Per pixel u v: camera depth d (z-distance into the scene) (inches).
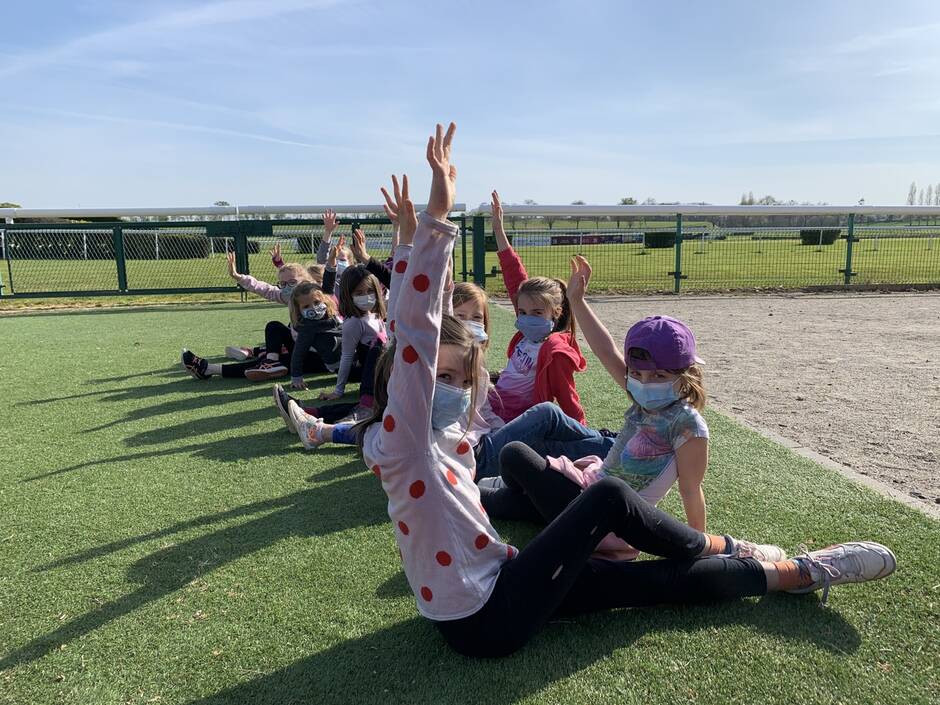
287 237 516.4
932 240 633.0
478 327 143.7
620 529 79.4
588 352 271.9
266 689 73.2
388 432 69.8
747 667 74.9
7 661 79.0
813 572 86.7
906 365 245.1
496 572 75.7
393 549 104.0
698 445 91.2
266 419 180.9
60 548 106.1
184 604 89.9
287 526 112.6
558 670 75.0
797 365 248.7
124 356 282.4
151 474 138.3
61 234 497.4
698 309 426.0
